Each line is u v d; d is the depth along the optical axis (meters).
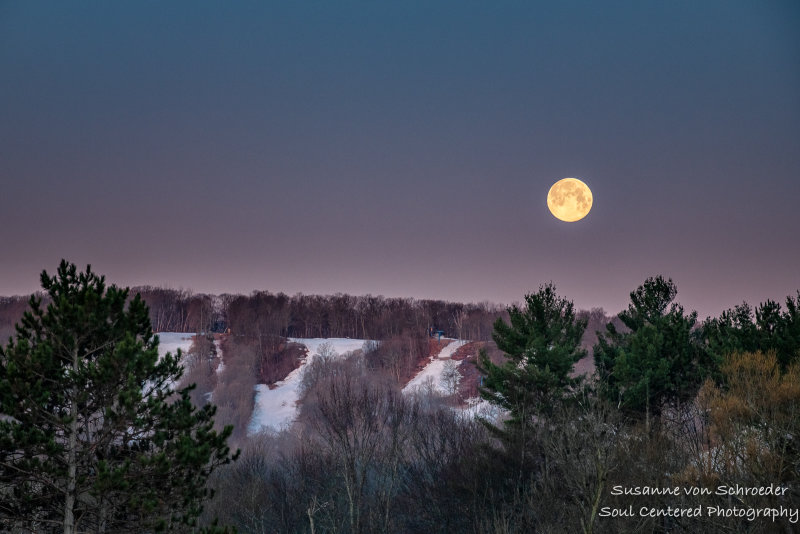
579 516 24.20
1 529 17.00
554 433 28.97
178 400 19.22
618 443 25.05
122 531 17.66
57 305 18.42
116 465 17.86
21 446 16.61
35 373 17.33
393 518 36.66
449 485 34.19
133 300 19.42
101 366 17.45
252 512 38.00
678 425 34.84
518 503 30.53
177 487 17.94
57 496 17.80
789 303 35.69
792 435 22.22
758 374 25.53
